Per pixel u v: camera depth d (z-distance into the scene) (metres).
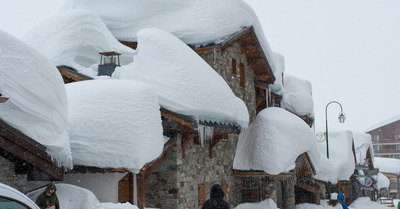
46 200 7.70
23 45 7.84
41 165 7.98
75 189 9.43
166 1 16.72
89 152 10.16
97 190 10.77
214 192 5.93
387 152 66.56
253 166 17.12
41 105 8.05
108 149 10.10
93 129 10.23
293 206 20.64
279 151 16.81
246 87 18.72
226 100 13.78
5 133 7.34
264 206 17.56
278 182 21.50
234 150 17.72
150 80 12.74
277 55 23.55
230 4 16.55
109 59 14.17
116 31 17.14
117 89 10.62
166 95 12.45
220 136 14.88
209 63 15.71
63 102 8.56
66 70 13.52
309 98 26.52
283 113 17.98
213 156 15.56
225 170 16.66
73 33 14.07
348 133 30.81
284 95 25.84
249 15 17.31
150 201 12.93
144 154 10.14
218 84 13.79
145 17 16.88
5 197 3.91
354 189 35.81
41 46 13.99
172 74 12.70
